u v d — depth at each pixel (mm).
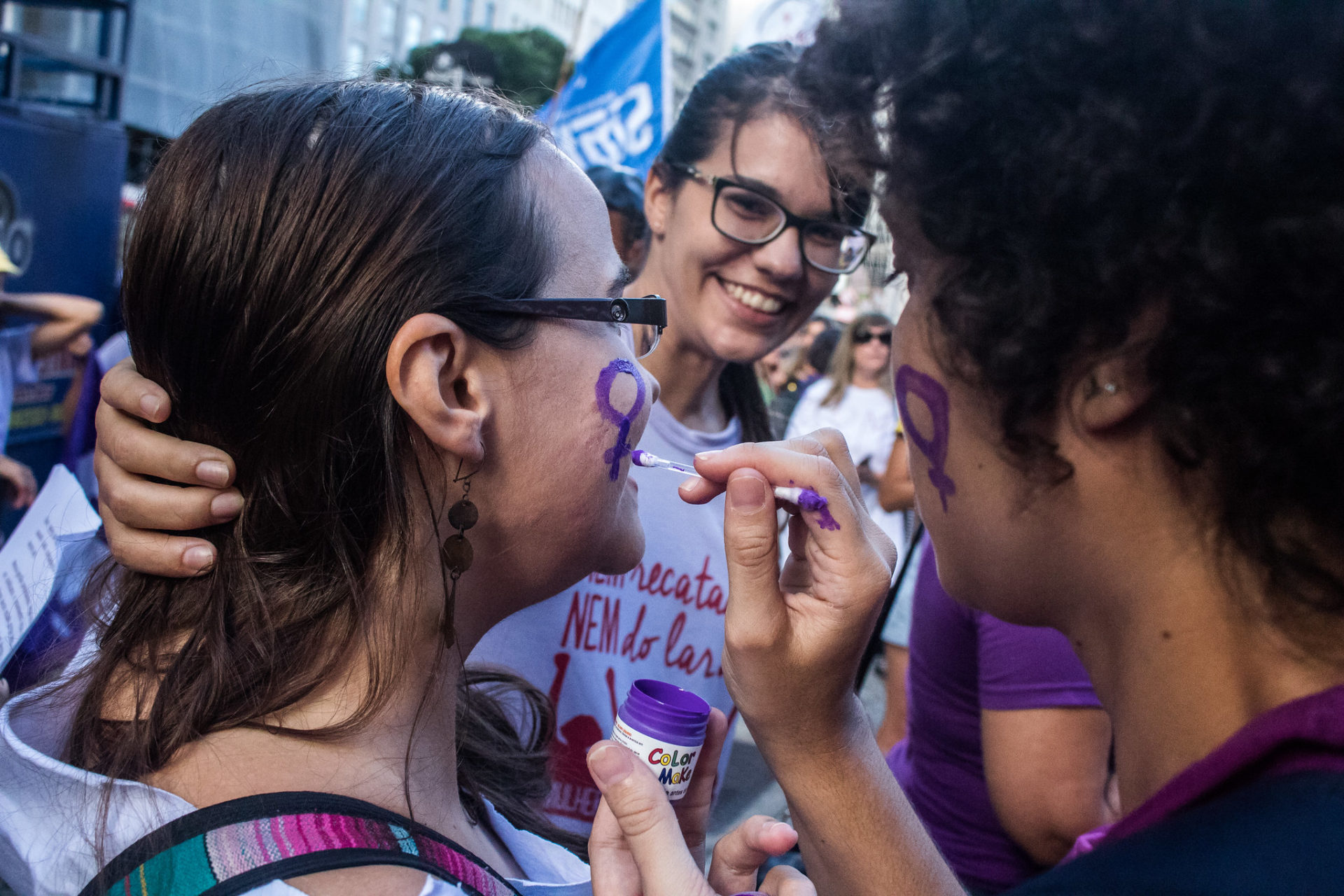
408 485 848
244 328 803
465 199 843
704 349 1768
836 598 805
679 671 1675
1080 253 591
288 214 796
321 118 835
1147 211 569
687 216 1731
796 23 1679
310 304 797
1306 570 566
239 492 848
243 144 818
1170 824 544
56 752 858
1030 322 613
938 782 1591
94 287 3664
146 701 831
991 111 623
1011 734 1345
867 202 929
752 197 1652
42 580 1069
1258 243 540
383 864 697
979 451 723
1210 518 629
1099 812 1343
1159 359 595
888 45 691
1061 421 662
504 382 884
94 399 3217
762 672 814
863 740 869
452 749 938
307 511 825
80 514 1081
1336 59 528
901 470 3590
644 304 925
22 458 3025
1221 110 544
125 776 763
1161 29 561
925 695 1597
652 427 1703
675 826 804
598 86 3420
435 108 894
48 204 3357
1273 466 563
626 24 3352
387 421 816
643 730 889
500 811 1130
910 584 2447
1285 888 474
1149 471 650
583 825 1565
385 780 811
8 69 3287
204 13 4887
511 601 988
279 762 766
